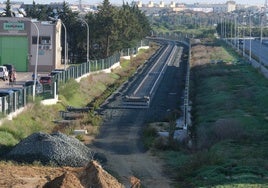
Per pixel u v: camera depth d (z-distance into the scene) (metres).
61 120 46.59
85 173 24.14
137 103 56.28
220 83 69.31
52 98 51.84
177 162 32.50
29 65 82.69
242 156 31.72
